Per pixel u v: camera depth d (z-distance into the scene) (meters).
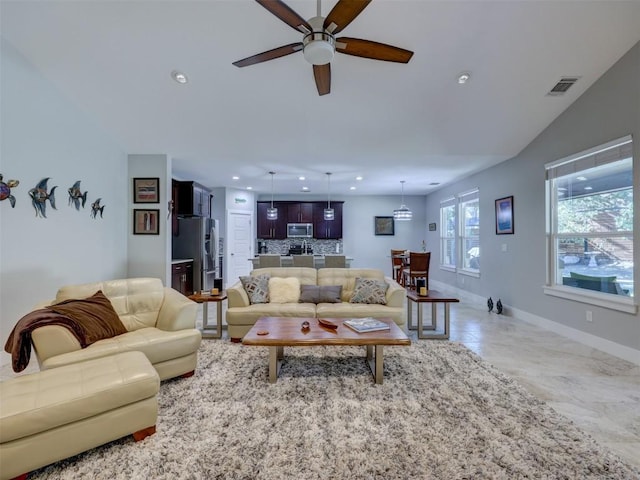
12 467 1.44
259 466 1.59
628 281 3.07
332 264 5.59
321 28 1.89
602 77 3.17
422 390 2.37
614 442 1.78
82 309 2.44
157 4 2.49
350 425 1.92
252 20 2.59
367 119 3.79
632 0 2.46
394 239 8.52
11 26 2.67
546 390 2.38
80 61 3.02
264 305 3.60
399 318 3.44
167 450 1.71
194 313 2.74
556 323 3.84
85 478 1.52
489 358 3.03
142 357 2.02
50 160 3.25
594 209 3.41
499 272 5.03
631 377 2.60
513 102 3.51
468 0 2.44
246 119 3.80
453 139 4.19
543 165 4.03
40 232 3.14
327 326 2.66
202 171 5.61
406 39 2.74
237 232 7.57
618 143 3.03
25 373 2.62
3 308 2.78
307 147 4.38
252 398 2.25
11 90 2.84
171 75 3.18
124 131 4.04
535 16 2.57
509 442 1.77
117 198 4.30
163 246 4.51
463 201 6.41
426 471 1.55
